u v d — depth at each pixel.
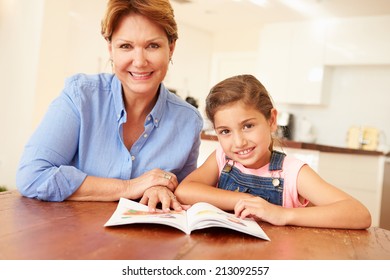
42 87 3.36
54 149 1.05
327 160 3.08
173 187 1.09
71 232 0.69
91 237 0.67
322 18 4.41
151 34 1.02
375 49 4.12
